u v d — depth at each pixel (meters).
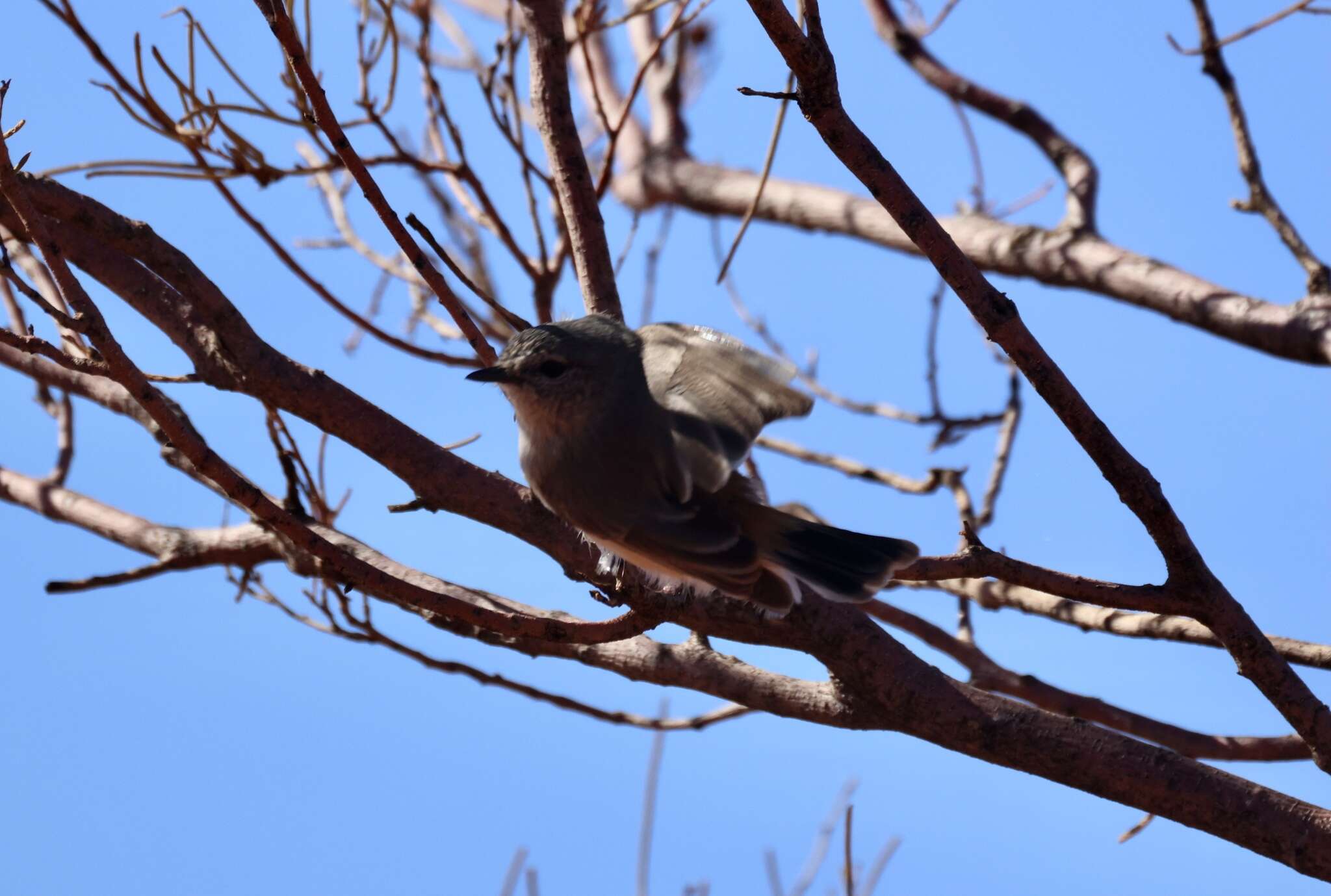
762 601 8.66
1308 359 13.04
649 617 7.99
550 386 9.01
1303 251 12.96
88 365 7.02
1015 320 7.57
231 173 10.66
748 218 11.41
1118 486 7.91
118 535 11.34
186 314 9.31
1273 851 8.77
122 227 9.22
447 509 9.52
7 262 6.95
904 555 8.77
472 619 7.67
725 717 10.77
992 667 11.54
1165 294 14.01
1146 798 8.93
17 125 7.66
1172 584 8.13
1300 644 10.26
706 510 8.80
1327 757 8.29
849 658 9.30
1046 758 9.09
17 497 11.92
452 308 9.09
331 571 7.83
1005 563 8.03
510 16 12.15
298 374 9.28
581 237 10.64
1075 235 14.88
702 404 8.64
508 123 11.95
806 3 6.98
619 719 10.76
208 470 7.23
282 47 8.08
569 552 9.59
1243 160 12.79
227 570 10.85
